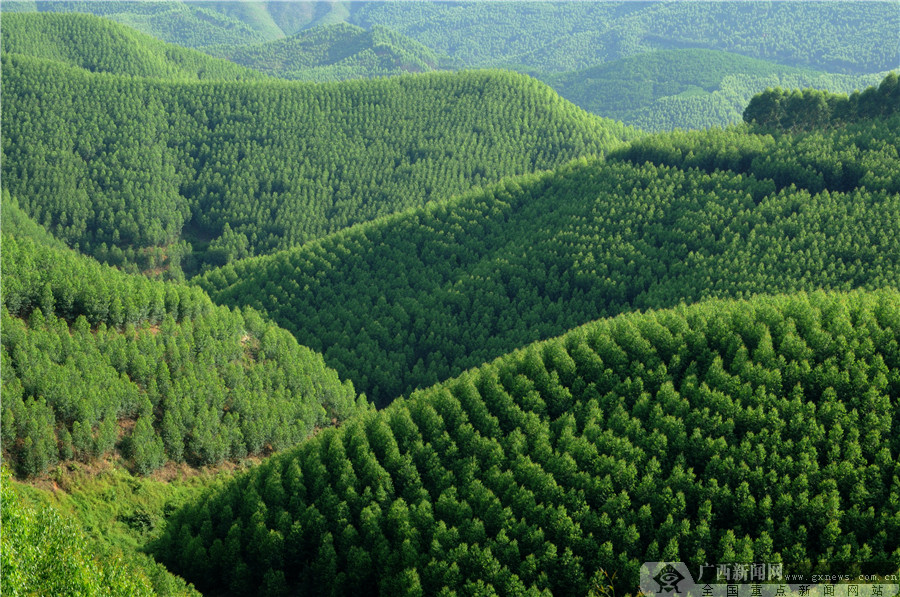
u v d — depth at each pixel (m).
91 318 111.25
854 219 149.75
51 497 88.50
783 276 146.62
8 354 97.31
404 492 87.06
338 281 183.00
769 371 90.50
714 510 80.00
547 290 166.25
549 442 89.56
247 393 116.75
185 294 125.94
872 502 77.75
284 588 83.00
